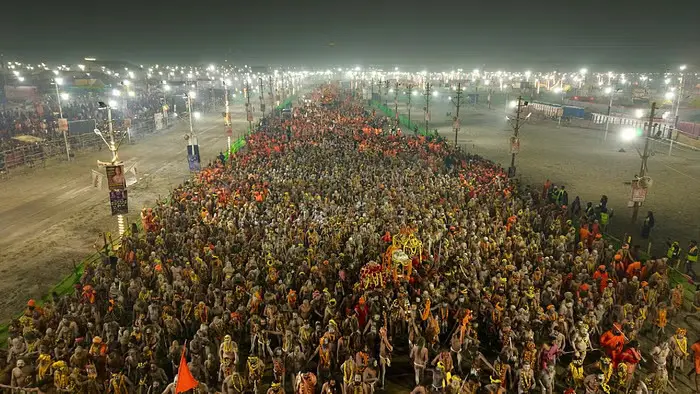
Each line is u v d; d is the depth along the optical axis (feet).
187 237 78.43
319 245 74.95
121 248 75.25
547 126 261.03
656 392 47.55
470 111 343.05
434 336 54.03
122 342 49.96
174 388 42.93
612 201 119.75
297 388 44.47
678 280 73.77
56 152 165.58
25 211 110.83
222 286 62.85
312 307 57.72
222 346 47.83
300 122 208.95
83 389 44.42
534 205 102.47
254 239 76.84
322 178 110.32
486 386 44.06
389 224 81.25
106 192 125.59
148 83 338.54
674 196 123.75
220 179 112.06
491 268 66.18
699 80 533.96
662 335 59.31
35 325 53.88
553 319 54.44
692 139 190.90
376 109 339.77
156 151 185.06
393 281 62.69
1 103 245.65
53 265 82.84
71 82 275.39
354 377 44.32
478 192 102.17
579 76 572.51
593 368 50.85
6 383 47.44
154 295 60.54
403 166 127.34
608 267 74.64
